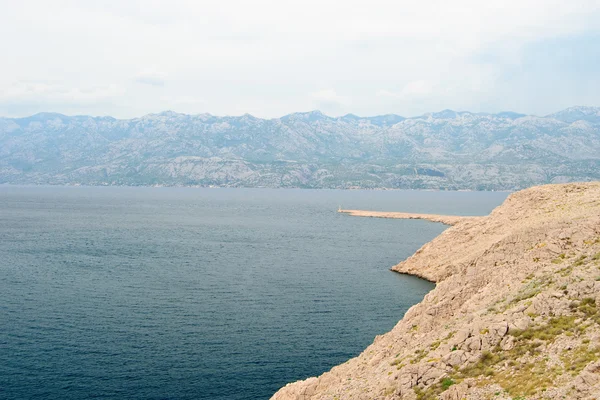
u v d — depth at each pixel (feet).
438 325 144.36
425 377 104.73
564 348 93.25
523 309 112.37
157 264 400.88
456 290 158.10
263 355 199.72
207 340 215.92
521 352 98.58
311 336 222.89
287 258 440.45
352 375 136.36
